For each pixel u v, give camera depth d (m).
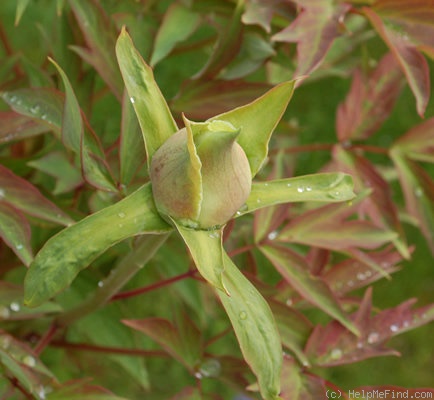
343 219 0.50
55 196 0.54
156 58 0.50
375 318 0.47
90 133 0.43
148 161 0.37
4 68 0.52
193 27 0.52
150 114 0.37
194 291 0.59
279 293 0.50
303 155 1.12
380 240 0.50
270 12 0.49
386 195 0.53
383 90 0.55
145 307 0.79
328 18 0.47
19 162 0.51
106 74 0.49
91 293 0.52
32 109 0.45
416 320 0.48
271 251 0.48
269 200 0.38
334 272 0.52
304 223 0.50
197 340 0.49
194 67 0.99
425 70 0.47
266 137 0.36
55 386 0.45
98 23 0.49
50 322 0.52
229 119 0.36
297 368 0.47
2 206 0.43
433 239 0.53
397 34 0.48
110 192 0.45
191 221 0.36
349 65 0.61
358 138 0.55
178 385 0.91
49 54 0.54
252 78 0.94
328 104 1.19
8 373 0.44
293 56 0.57
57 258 0.35
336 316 0.47
